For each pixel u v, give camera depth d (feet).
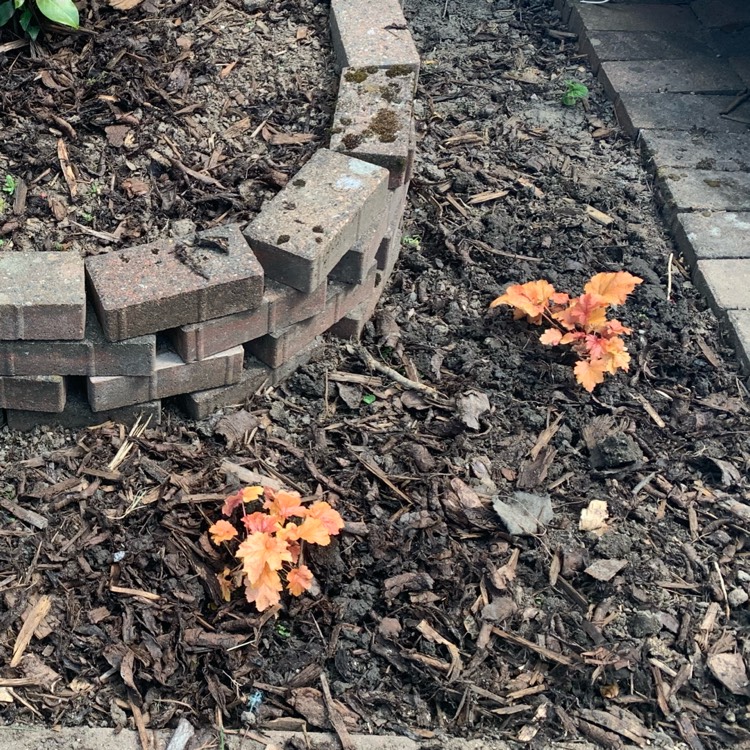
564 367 5.44
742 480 5.08
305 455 4.89
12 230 4.85
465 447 5.03
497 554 4.65
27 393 4.61
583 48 7.77
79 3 5.89
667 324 5.80
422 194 6.25
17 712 4.06
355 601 4.43
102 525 4.50
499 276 5.88
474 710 4.21
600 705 4.28
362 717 4.16
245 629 4.30
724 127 7.04
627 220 6.40
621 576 4.64
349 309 5.27
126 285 4.43
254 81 5.82
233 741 4.05
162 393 4.79
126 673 4.13
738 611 4.59
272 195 5.23
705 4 8.18
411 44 5.81
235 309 4.63
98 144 5.29
